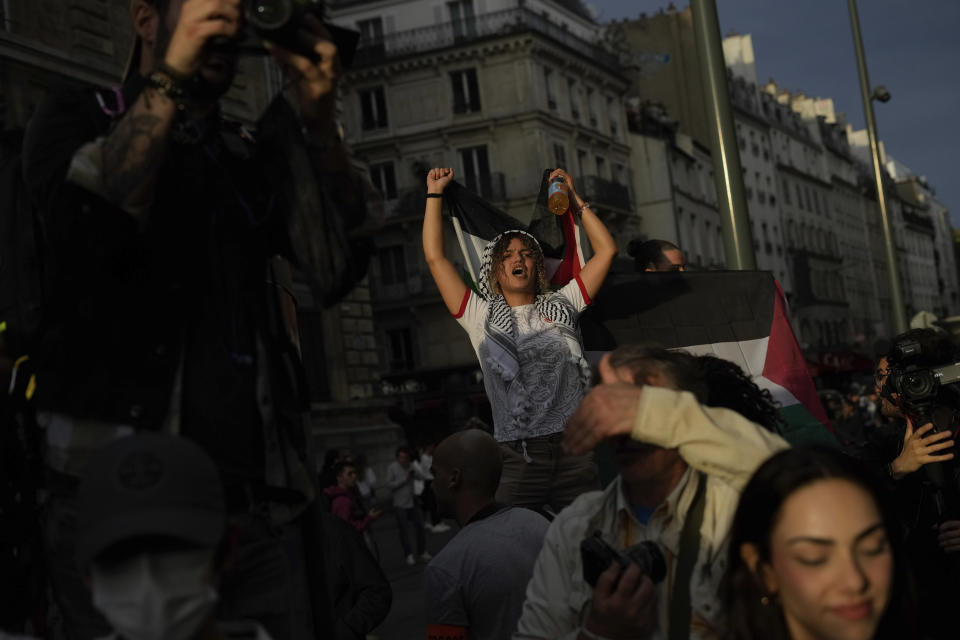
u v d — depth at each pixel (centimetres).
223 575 208
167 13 215
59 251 205
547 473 409
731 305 464
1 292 224
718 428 227
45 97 218
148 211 205
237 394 218
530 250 429
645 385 235
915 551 389
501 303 427
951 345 404
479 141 4434
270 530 225
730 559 222
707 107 664
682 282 467
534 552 374
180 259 215
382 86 4541
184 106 210
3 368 222
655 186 5259
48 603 234
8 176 226
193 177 220
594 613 231
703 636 236
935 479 393
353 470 1100
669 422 225
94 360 210
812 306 7225
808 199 7744
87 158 201
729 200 655
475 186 4419
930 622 377
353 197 230
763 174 6906
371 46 4547
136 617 166
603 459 409
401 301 4438
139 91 221
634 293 464
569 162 4628
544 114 4425
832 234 8169
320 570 254
